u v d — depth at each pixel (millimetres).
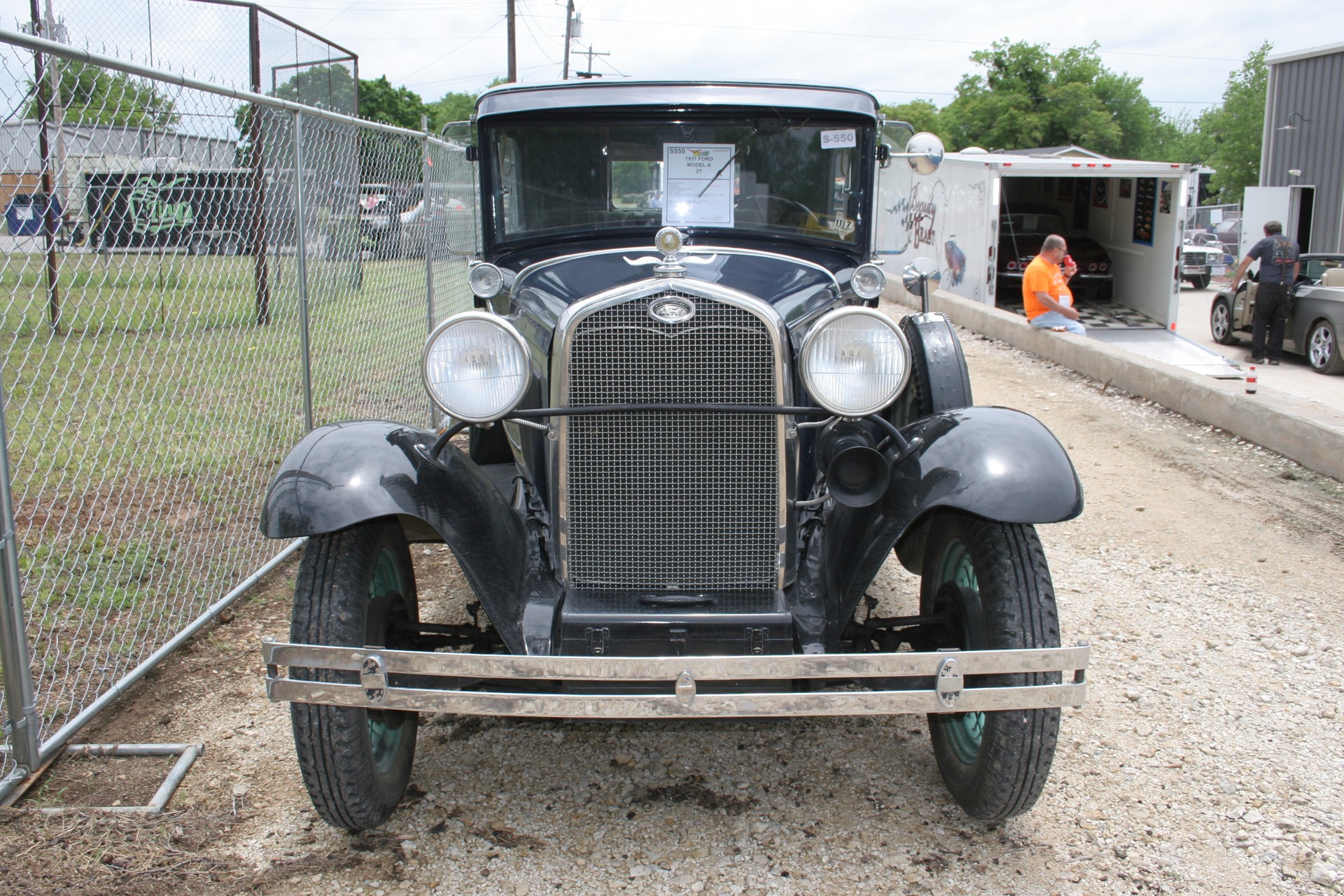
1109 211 15219
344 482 2779
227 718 3689
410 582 3291
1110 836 3049
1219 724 3705
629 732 3670
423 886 2803
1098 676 4082
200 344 6598
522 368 2768
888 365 2742
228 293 6918
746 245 4039
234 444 6863
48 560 4297
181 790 3232
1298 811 3180
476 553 2885
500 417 2811
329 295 8477
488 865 2900
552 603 2979
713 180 3990
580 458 2924
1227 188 46188
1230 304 15312
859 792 3285
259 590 4836
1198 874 2877
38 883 2721
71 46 3170
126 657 4023
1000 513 2689
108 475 6191
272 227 7562
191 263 6273
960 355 4035
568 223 4066
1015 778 2752
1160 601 4840
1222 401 7801
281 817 3109
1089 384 9555
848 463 2766
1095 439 7719
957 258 14477
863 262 4047
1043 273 10984
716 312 2830
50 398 7473
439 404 2805
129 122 5078
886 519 2881
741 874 2867
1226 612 4707
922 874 2871
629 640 2887
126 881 2760
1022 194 18094
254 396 7836
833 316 2723
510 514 3195
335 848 2961
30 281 8734
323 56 13312
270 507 2756
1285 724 3707
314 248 8461
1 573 3090
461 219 9938
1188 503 6258
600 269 3492
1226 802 3229
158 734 3568
